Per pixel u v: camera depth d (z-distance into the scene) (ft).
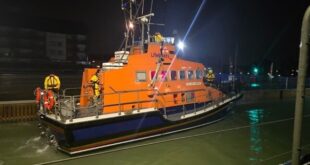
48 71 102.06
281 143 26.68
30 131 30.27
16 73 87.04
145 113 23.97
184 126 27.86
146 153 22.66
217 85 37.81
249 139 27.84
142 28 26.89
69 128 19.88
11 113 34.91
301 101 7.43
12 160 21.25
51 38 159.02
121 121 22.65
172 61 27.99
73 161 20.83
